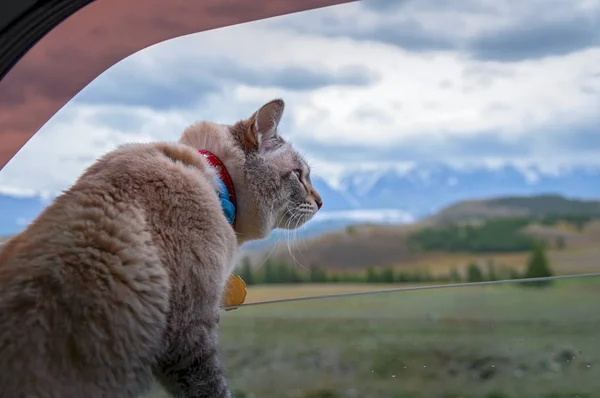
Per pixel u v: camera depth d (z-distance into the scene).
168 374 0.72
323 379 0.80
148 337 0.68
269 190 0.88
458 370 0.83
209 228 0.74
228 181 0.84
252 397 0.76
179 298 0.70
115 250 0.66
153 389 0.74
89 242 0.66
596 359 0.86
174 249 0.70
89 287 0.64
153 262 0.68
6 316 0.61
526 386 0.79
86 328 0.63
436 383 0.80
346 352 0.87
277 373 0.82
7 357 0.60
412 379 0.81
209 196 0.76
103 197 0.69
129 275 0.66
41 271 0.63
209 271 0.72
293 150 0.94
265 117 0.89
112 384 0.65
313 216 0.96
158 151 0.78
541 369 0.82
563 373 0.80
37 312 0.62
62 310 0.63
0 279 0.64
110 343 0.65
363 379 0.80
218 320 0.75
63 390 0.62
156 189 0.72
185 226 0.72
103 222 0.67
